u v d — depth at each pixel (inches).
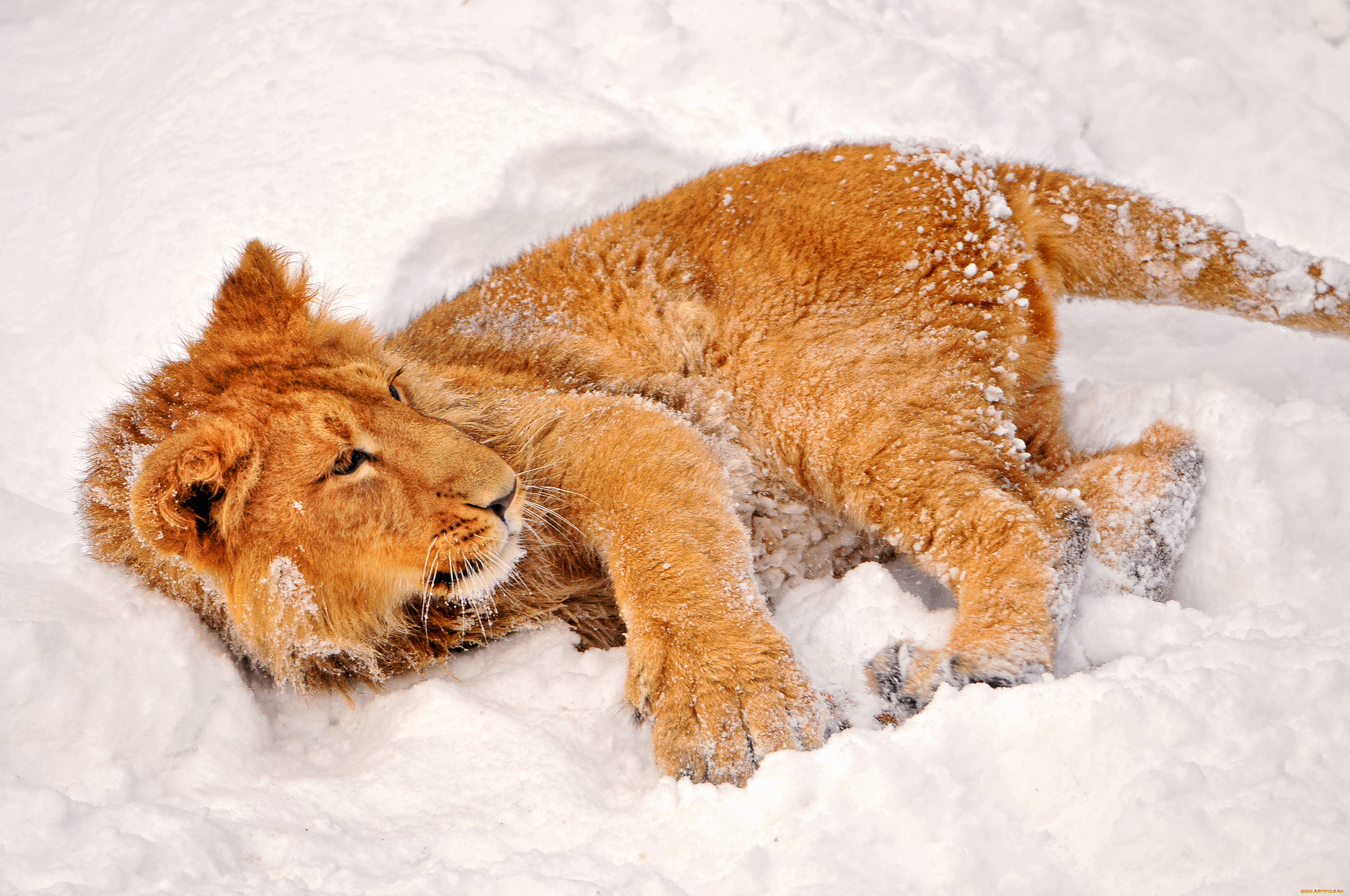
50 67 425.1
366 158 340.5
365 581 200.7
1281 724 159.9
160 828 165.5
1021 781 162.6
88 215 363.6
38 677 183.8
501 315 248.5
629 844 165.2
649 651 189.8
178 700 192.9
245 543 191.2
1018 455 219.6
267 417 190.9
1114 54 390.3
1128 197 239.8
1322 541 223.6
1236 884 137.2
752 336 231.0
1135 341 322.3
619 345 243.0
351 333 217.8
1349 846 136.9
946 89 367.9
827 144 332.8
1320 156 360.8
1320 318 244.1
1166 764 157.0
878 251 225.5
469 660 223.3
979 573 206.4
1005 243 224.2
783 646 187.9
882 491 218.7
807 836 157.8
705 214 242.7
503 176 331.3
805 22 374.9
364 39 376.5
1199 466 232.1
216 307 209.5
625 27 377.1
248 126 358.0
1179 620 203.2
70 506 294.2
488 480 197.2
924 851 152.4
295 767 197.3
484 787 181.8
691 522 202.4
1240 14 404.8
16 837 161.5
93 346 324.8
